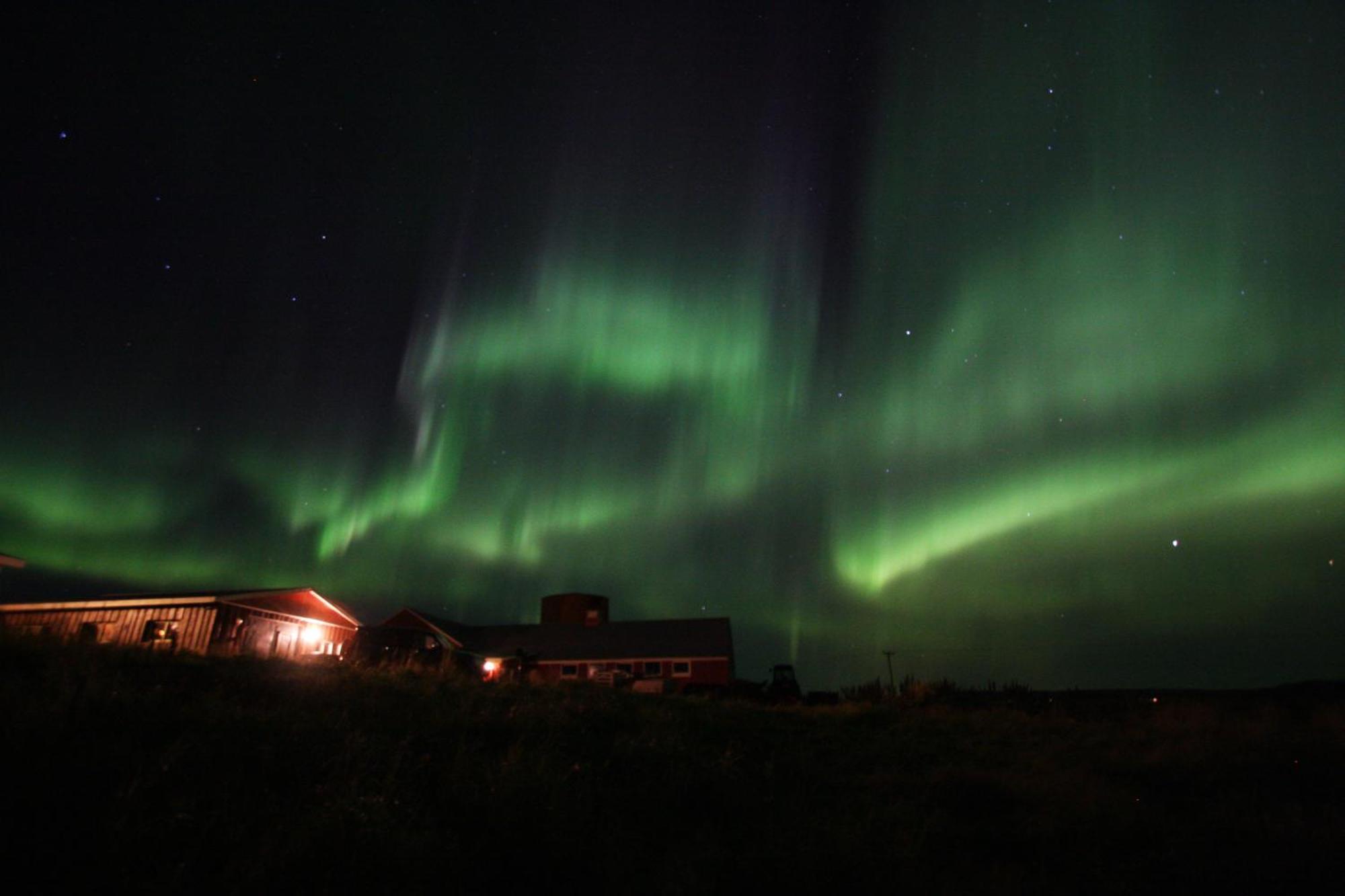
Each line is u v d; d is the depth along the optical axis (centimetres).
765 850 653
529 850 577
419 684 1331
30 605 2791
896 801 921
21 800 483
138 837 471
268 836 499
